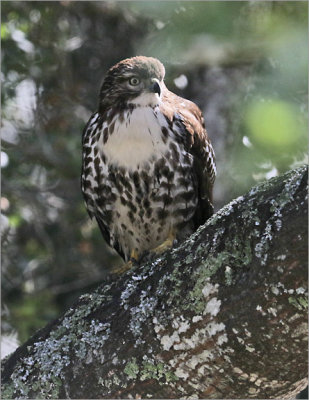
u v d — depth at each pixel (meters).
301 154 11.68
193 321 6.09
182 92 13.00
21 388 6.80
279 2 10.96
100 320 6.68
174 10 10.19
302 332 5.73
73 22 14.19
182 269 6.28
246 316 5.85
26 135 13.66
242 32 10.63
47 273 14.06
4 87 13.48
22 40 13.54
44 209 13.96
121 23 14.10
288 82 10.88
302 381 6.19
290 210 5.72
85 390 6.57
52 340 6.86
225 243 6.04
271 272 5.71
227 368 6.09
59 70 13.98
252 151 11.95
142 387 6.37
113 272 8.99
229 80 12.73
